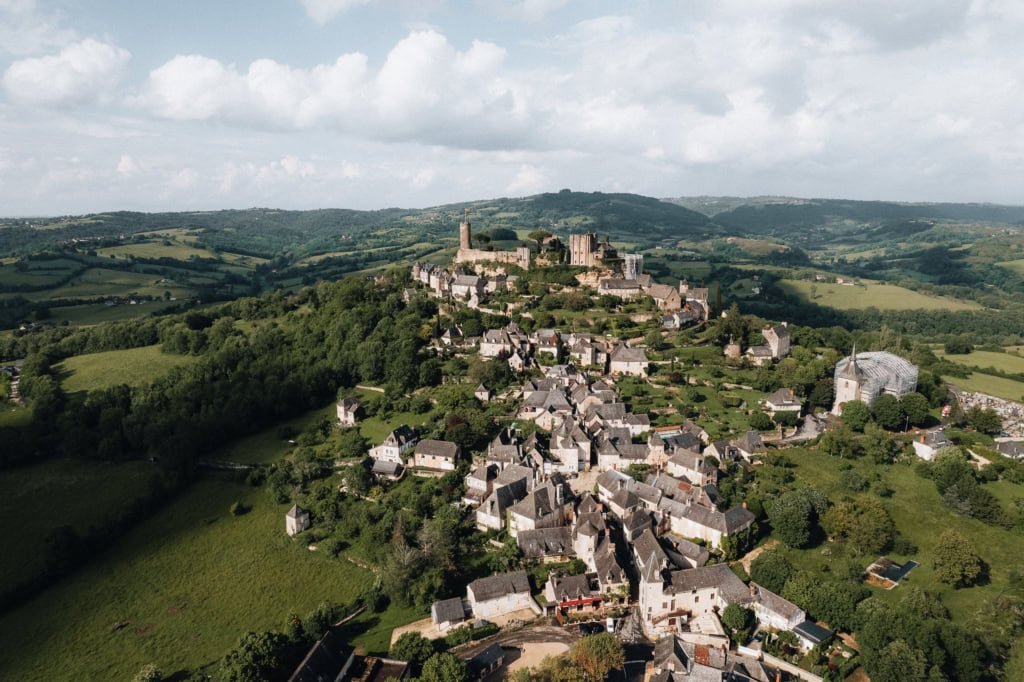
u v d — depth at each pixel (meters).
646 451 179.00
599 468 182.25
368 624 131.25
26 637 138.50
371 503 172.38
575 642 118.38
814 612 120.38
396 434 194.25
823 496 152.38
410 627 129.00
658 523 150.88
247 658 110.81
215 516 182.38
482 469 173.50
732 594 125.81
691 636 120.62
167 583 153.88
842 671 109.69
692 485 159.12
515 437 195.38
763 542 148.38
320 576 151.12
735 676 109.38
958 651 105.94
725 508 154.38
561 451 179.75
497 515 156.62
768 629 121.38
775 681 109.69
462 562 146.25
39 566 161.00
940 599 126.50
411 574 136.88
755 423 196.50
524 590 130.38
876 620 111.81
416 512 163.62
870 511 147.12
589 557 139.38
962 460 172.88
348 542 161.38
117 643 134.62
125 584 154.88
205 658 128.00
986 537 148.00
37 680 125.50
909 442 194.12
